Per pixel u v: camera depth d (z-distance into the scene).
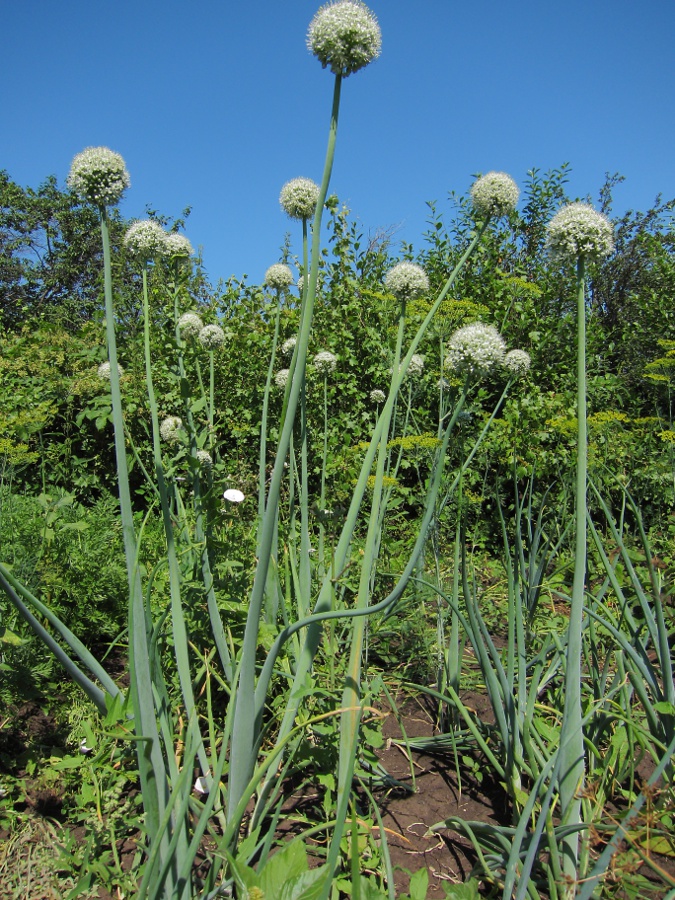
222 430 5.59
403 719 2.74
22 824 2.02
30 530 3.22
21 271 21.53
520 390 5.73
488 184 2.24
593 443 4.55
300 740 2.05
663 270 7.47
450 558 3.95
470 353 2.05
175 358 5.51
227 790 1.83
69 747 2.39
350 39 1.66
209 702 1.99
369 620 2.96
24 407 5.23
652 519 4.79
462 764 2.42
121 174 1.91
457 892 1.52
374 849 1.83
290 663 2.49
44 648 2.73
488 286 6.38
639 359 7.08
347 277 6.26
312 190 2.55
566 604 3.84
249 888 1.29
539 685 2.46
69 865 1.81
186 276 4.88
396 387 2.04
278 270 2.71
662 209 8.95
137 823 1.79
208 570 2.29
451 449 4.51
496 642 3.38
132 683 1.48
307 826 1.99
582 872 1.60
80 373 5.59
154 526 4.05
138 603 1.68
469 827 1.82
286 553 3.18
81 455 5.73
